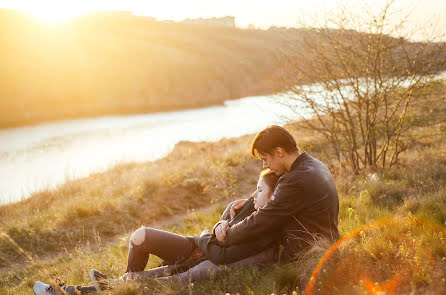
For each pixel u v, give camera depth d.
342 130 7.78
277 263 2.92
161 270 3.21
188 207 9.08
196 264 3.19
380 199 5.44
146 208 8.97
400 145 7.75
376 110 7.41
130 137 42.25
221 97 133.38
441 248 2.79
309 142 8.41
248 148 12.91
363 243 3.03
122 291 2.99
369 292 2.31
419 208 4.25
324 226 2.83
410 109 7.66
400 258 2.70
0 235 7.30
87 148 34.91
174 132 44.94
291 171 2.81
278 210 2.76
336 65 7.29
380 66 7.15
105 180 13.38
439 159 7.30
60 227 8.06
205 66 150.00
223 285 2.87
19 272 6.00
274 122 7.86
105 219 8.43
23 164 27.75
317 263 2.71
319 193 2.75
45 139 42.66
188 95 133.75
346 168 7.75
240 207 3.28
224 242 2.99
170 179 10.52
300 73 7.57
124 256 5.36
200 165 11.60
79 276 4.61
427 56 6.86
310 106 7.49
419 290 2.28
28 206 11.15
